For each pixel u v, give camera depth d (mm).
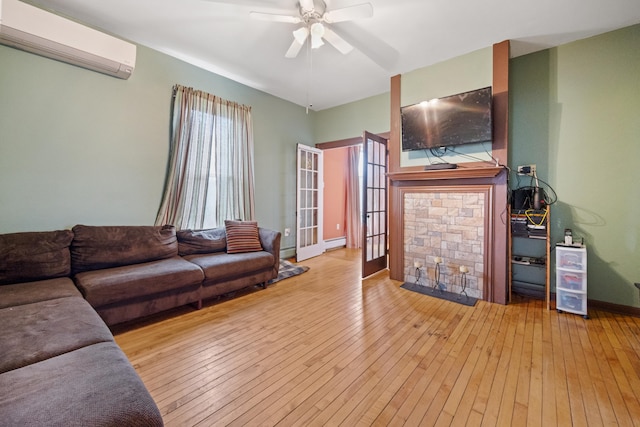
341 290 3250
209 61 3309
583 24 2533
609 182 2654
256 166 4223
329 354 1926
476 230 2961
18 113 2309
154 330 2262
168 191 3168
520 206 2953
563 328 2291
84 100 2627
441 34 2713
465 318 2494
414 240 3424
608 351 1941
